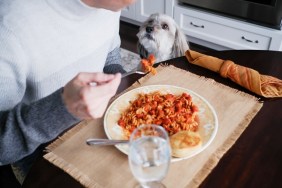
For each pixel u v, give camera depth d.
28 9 0.76
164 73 0.98
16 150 0.67
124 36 2.72
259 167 0.65
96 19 0.90
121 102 0.84
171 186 0.61
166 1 2.39
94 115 0.60
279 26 1.97
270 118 0.79
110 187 0.61
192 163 0.66
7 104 0.75
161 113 0.79
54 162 0.67
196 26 2.34
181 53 1.68
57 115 0.62
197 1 2.25
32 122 0.62
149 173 0.56
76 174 0.64
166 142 0.57
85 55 0.94
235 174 0.64
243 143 0.71
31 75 0.83
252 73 0.90
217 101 0.85
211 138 0.71
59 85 0.90
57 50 0.84
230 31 2.18
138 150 0.56
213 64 0.97
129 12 2.72
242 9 2.07
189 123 0.76
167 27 1.65
